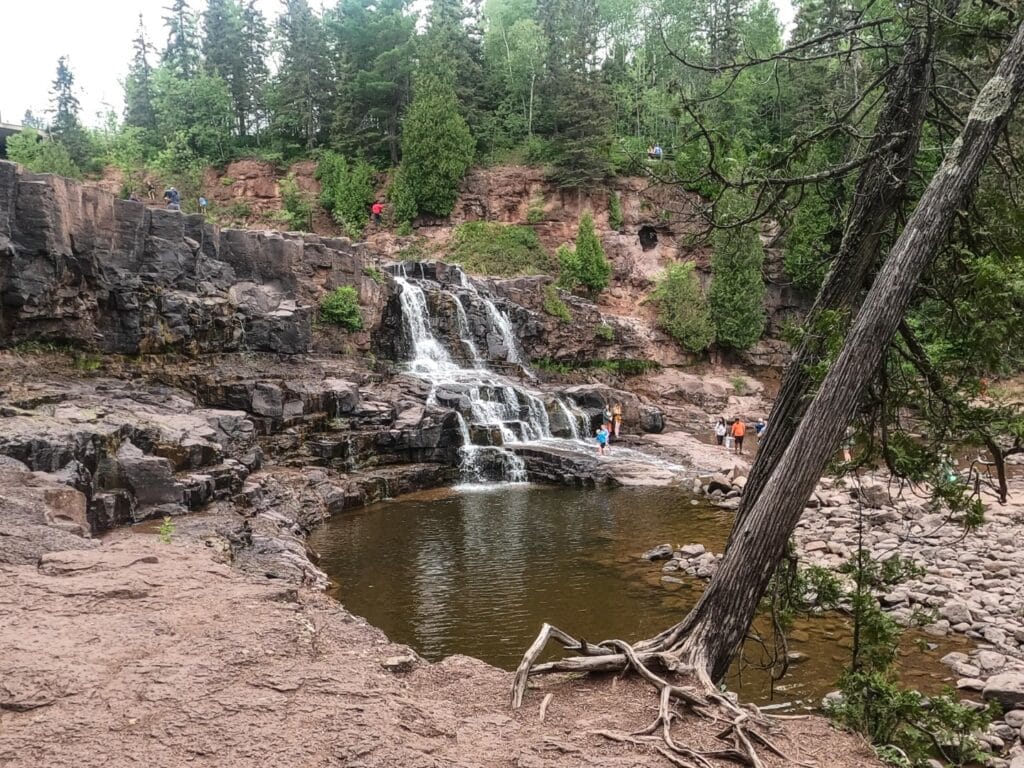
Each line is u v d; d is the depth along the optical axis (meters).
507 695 5.78
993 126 6.52
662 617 12.48
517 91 59.25
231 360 25.41
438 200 49.66
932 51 7.52
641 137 48.53
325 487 21.16
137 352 22.38
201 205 44.53
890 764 5.88
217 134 55.53
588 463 26.41
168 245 24.22
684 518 20.53
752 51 8.46
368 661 6.19
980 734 7.90
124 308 21.97
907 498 20.22
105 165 53.22
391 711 5.08
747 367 48.59
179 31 69.06
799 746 5.42
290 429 23.05
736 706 5.59
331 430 24.23
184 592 7.54
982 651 10.45
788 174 8.66
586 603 13.22
